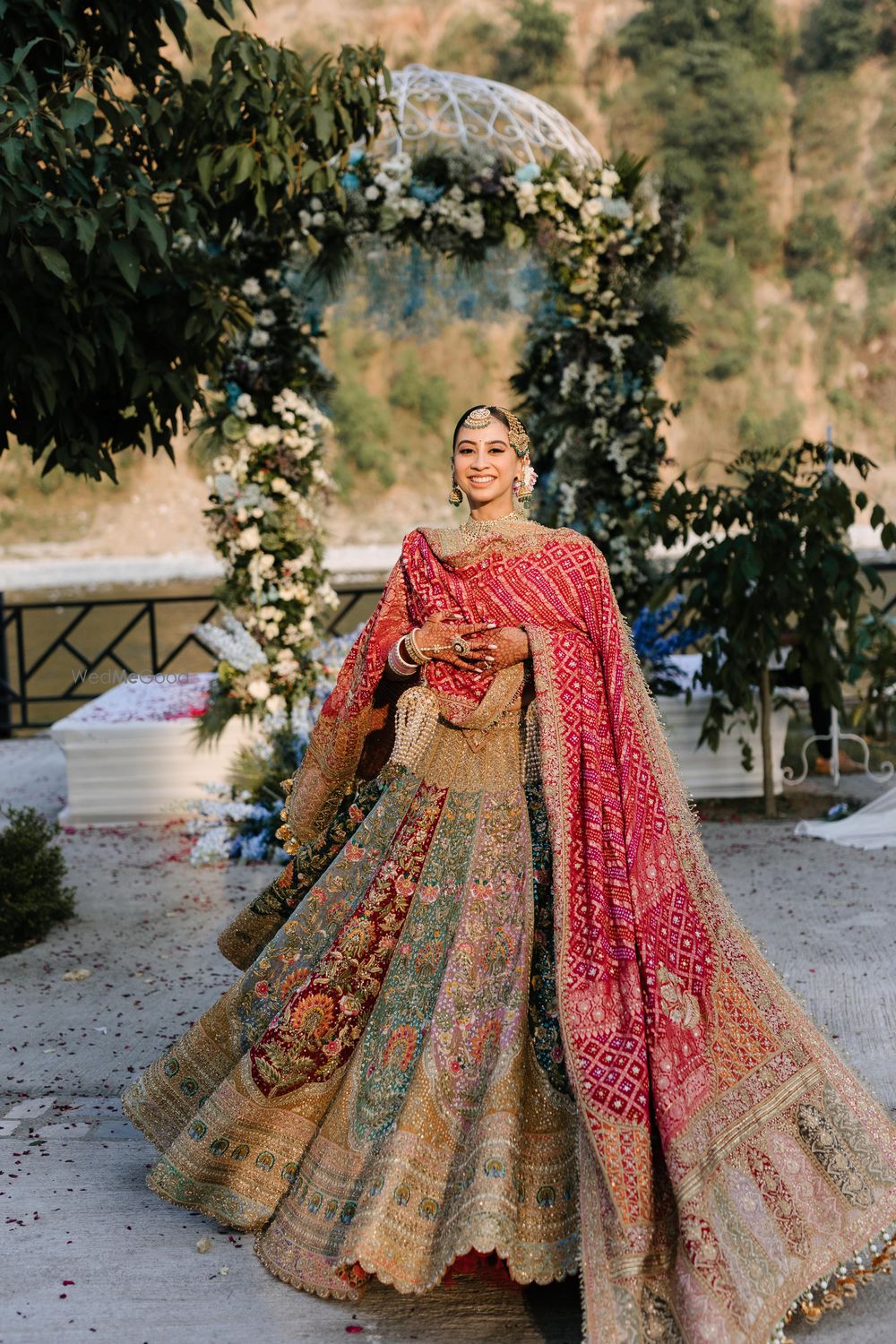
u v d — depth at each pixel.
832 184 42.72
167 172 5.07
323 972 2.68
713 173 42.75
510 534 2.82
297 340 6.75
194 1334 2.41
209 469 6.89
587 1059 2.38
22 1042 3.93
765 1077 2.50
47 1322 2.45
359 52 5.26
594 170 7.04
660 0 42.50
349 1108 2.64
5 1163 3.14
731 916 2.68
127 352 4.57
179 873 5.85
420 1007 2.63
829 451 6.42
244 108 5.17
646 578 7.37
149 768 6.73
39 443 4.77
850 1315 2.46
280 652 6.69
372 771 3.05
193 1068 2.94
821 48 43.06
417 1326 2.44
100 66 4.42
